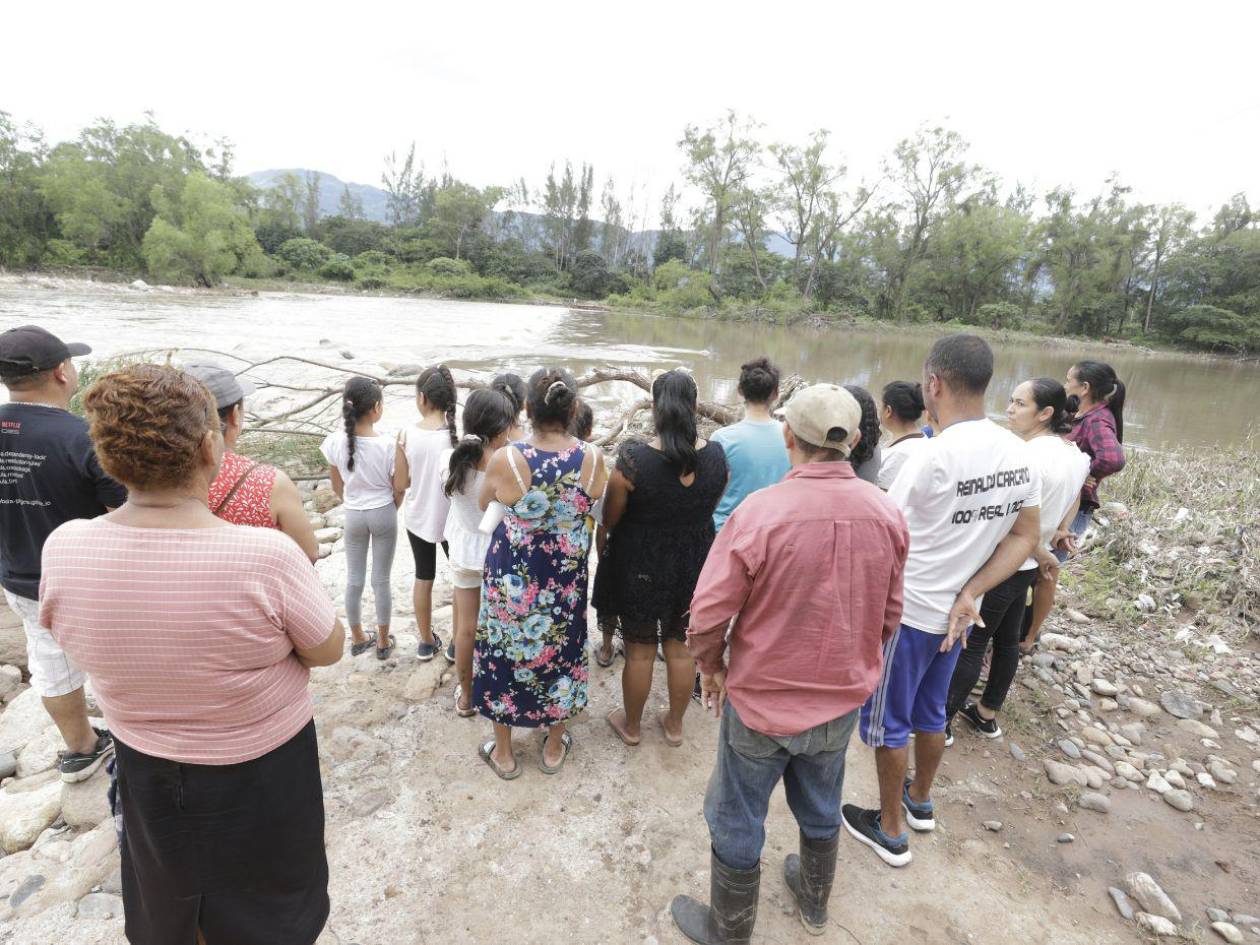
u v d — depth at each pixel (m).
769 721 1.91
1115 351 40.69
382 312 35.31
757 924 2.27
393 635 3.95
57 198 44.81
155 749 1.48
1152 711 3.54
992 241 48.97
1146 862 2.62
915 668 2.41
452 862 2.46
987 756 3.20
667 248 74.19
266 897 1.68
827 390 1.83
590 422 3.24
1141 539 5.68
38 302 27.03
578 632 2.76
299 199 78.12
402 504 3.87
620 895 2.37
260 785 1.57
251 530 1.46
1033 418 3.25
